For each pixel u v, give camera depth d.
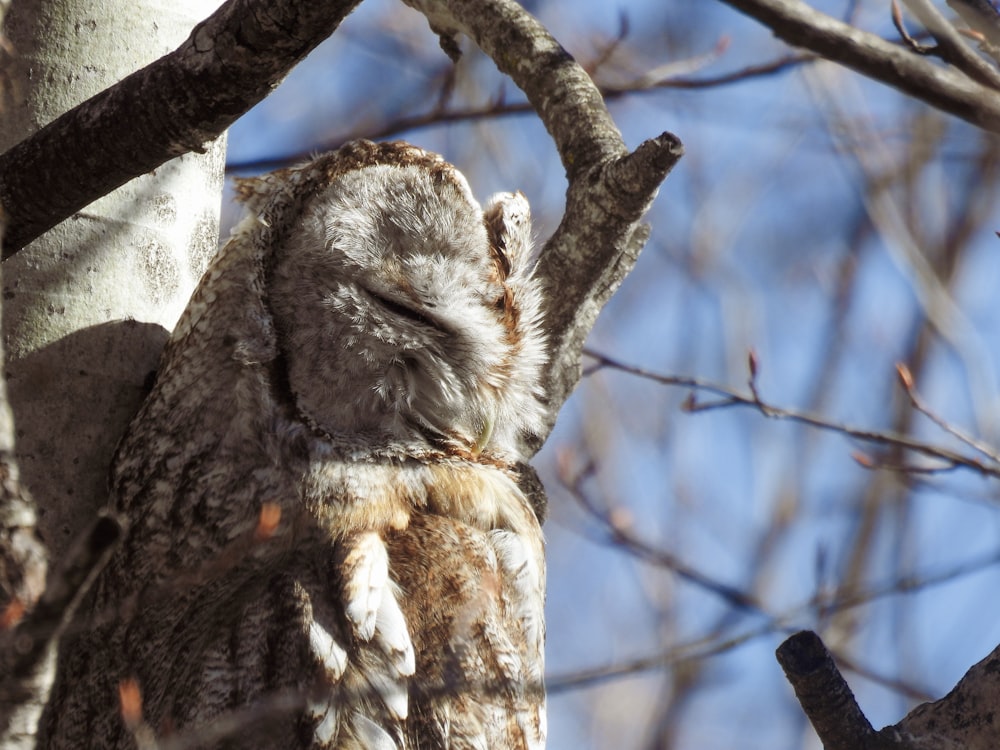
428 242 8.53
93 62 7.82
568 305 9.38
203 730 7.34
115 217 7.87
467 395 8.82
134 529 7.83
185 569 7.85
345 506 8.18
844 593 12.66
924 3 6.63
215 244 8.56
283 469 8.08
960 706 6.83
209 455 7.98
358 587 7.79
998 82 6.53
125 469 7.80
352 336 8.26
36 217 6.98
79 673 7.71
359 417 8.42
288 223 8.27
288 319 8.19
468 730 8.01
